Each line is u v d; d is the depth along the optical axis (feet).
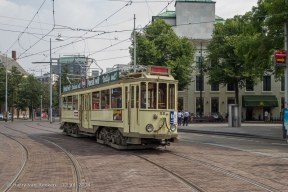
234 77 147.13
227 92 174.70
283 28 79.56
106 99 54.49
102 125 55.83
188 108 174.70
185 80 144.77
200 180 28.40
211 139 68.23
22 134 82.48
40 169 34.47
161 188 25.70
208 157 41.32
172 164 36.40
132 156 43.04
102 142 57.52
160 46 142.82
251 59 86.99
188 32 186.70
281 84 173.99
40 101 238.48
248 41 85.15
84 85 65.77
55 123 156.04
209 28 187.32
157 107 45.70
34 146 55.36
